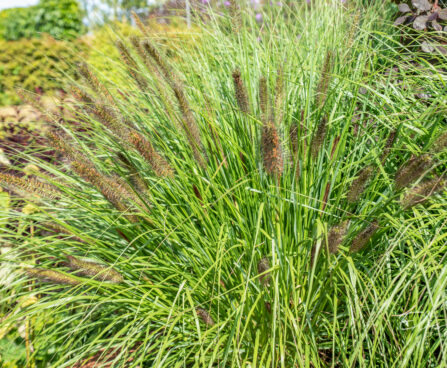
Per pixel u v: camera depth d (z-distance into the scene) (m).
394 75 3.17
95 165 2.54
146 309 2.19
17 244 2.46
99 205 2.52
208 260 2.23
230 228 2.35
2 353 2.53
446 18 3.29
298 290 2.15
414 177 1.86
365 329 1.79
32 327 2.52
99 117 2.02
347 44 2.96
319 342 2.28
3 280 2.40
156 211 2.41
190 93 3.11
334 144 2.62
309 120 2.64
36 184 2.07
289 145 2.24
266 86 1.88
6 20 12.55
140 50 2.28
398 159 2.65
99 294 2.39
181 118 2.21
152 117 3.05
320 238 1.92
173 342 2.28
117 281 2.16
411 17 3.58
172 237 2.28
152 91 2.61
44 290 2.23
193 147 2.24
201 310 2.07
